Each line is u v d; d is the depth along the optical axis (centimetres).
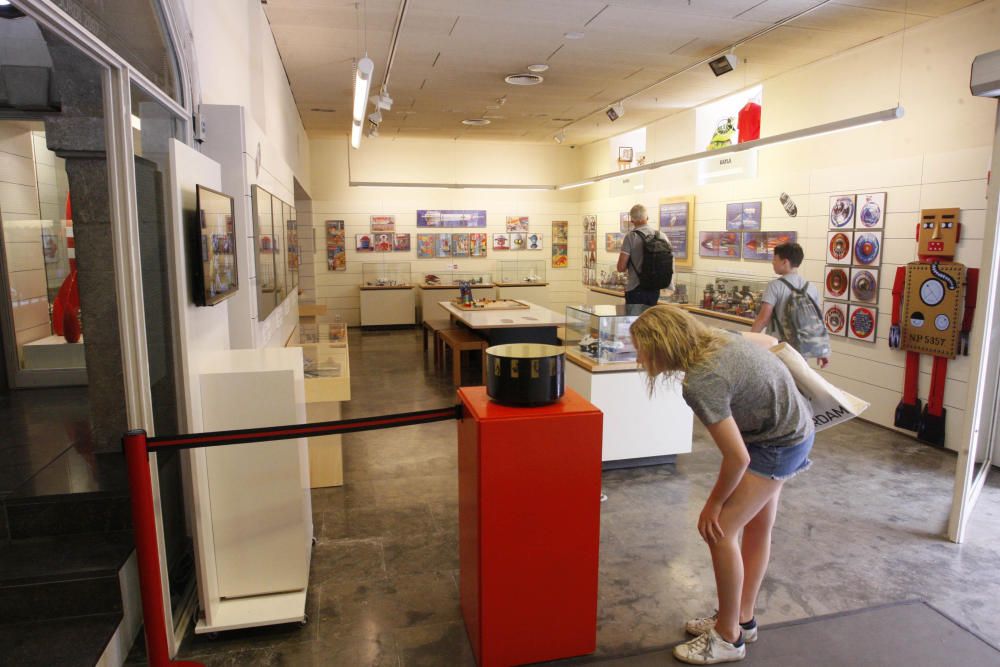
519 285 1248
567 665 250
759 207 755
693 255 917
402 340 1095
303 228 1216
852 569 328
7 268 480
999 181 327
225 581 286
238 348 395
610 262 1199
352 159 1240
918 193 532
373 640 269
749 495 236
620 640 268
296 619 273
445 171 1283
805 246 671
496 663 246
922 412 529
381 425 244
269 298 481
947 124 509
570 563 247
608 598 301
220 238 307
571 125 1079
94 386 326
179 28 313
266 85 543
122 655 249
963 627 276
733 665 250
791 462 235
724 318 748
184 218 263
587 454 242
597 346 459
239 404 275
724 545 239
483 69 712
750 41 596
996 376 462
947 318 499
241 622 269
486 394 268
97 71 297
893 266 557
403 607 293
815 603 296
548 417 235
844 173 615
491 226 1322
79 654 228
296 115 901
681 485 442
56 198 540
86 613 250
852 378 603
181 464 305
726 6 507
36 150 523
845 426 577
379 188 1254
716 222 855
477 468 233
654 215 1036
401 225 1272
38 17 185
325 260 1248
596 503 247
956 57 502
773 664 251
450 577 320
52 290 538
